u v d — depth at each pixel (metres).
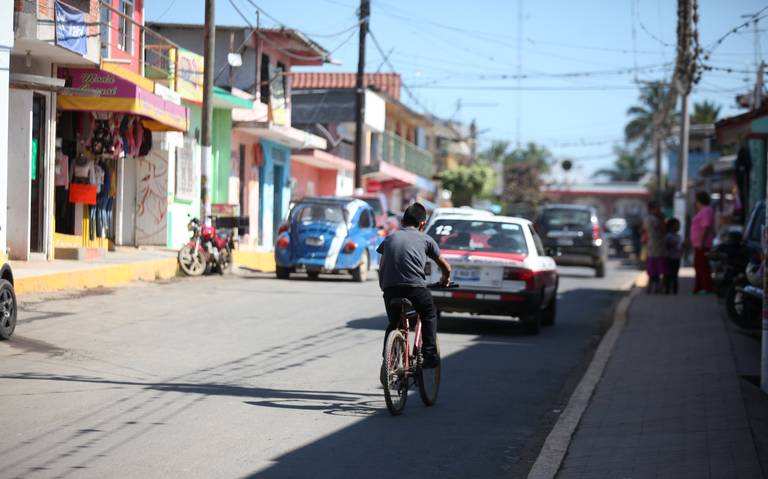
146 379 13.03
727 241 21.42
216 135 40.03
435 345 12.16
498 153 136.75
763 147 31.83
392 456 9.60
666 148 89.50
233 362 14.72
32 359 13.98
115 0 29.39
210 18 30.19
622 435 10.75
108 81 25.84
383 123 62.62
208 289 25.50
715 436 10.38
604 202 120.75
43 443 9.41
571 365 16.36
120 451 9.23
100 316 18.84
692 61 28.48
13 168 23.73
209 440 9.85
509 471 9.34
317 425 10.80
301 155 51.53
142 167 33.41
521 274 19.30
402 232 12.02
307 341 17.22
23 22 22.14
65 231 28.00
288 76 47.88
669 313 23.84
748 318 19.78
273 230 48.91
